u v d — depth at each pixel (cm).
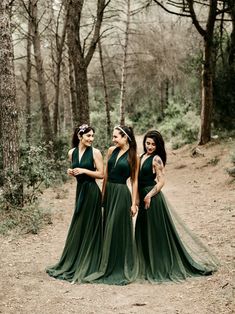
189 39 2628
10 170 927
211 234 754
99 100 3866
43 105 1666
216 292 504
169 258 573
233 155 1322
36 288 535
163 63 3022
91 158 584
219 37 2020
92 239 581
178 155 1895
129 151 575
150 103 3656
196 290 517
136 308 477
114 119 3409
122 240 569
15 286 541
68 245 593
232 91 1902
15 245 720
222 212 909
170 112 3033
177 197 1133
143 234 584
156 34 2969
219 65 2009
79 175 588
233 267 582
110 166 584
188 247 603
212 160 1502
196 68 2230
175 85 3328
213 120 1958
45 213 907
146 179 583
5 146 927
